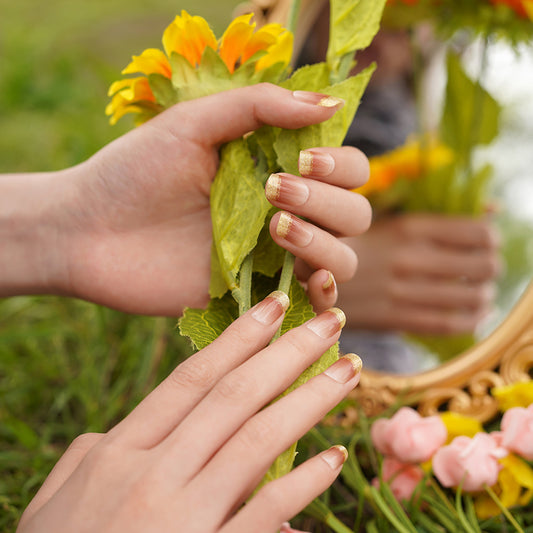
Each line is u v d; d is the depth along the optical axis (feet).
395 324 2.50
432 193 2.68
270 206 1.51
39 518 1.35
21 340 2.38
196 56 1.58
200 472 1.35
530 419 1.58
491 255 2.40
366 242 2.70
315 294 1.59
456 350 2.22
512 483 1.60
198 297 1.81
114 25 6.79
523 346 1.75
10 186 1.85
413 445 1.63
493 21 2.09
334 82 1.57
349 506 1.72
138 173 1.71
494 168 2.57
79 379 2.15
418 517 1.63
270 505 1.34
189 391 1.41
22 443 1.94
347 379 1.42
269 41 1.54
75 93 5.19
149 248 1.80
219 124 1.59
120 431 1.40
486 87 2.46
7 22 6.68
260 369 1.39
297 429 1.38
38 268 1.83
